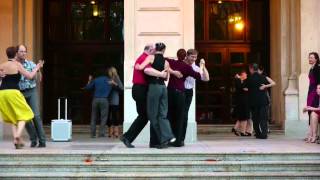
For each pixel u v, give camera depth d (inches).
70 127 1041.5
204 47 1368.1
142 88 850.8
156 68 836.6
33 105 882.8
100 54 1371.8
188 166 754.8
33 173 746.8
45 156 780.6
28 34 1257.4
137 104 858.1
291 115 1187.9
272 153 784.9
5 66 834.8
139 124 864.9
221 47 1369.3
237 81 1184.2
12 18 1195.3
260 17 1371.8
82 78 1373.0
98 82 1147.3
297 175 735.7
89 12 1375.5
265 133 1083.9
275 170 757.3
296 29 1217.4
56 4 1370.6
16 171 756.0
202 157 781.9
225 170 753.0
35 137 889.5
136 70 856.3
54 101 1364.4
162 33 1016.2
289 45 1245.7
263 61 1368.1
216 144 937.5
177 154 780.6
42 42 1349.7
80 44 1370.6
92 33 1371.8
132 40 1016.2
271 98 1322.6
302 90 1181.1
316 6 1181.7
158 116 844.0
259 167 756.0
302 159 788.0
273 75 1322.6
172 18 1017.5
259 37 1369.3
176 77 874.8
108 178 732.0
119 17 1373.0
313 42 1179.9
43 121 1348.4
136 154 781.3
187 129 991.6
